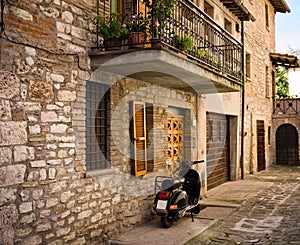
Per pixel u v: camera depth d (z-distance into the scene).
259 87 15.96
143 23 6.04
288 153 18.69
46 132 4.86
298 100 18.58
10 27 4.39
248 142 14.36
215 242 5.98
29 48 4.64
